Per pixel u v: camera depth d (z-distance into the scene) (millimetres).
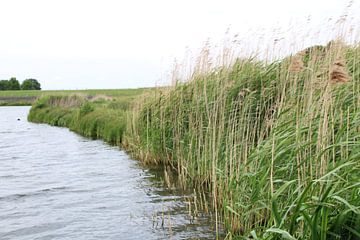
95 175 13383
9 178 13336
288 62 10805
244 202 7418
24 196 11031
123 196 10656
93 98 47062
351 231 4652
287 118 7820
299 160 6441
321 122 6312
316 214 4582
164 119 14258
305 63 10227
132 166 14516
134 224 8453
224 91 11039
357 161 5109
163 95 15023
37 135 26125
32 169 14789
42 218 9148
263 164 7188
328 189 4574
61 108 37812
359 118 6566
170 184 11555
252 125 10047
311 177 5613
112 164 15148
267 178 6711
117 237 7785
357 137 6188
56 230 8352
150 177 12602
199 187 10445
